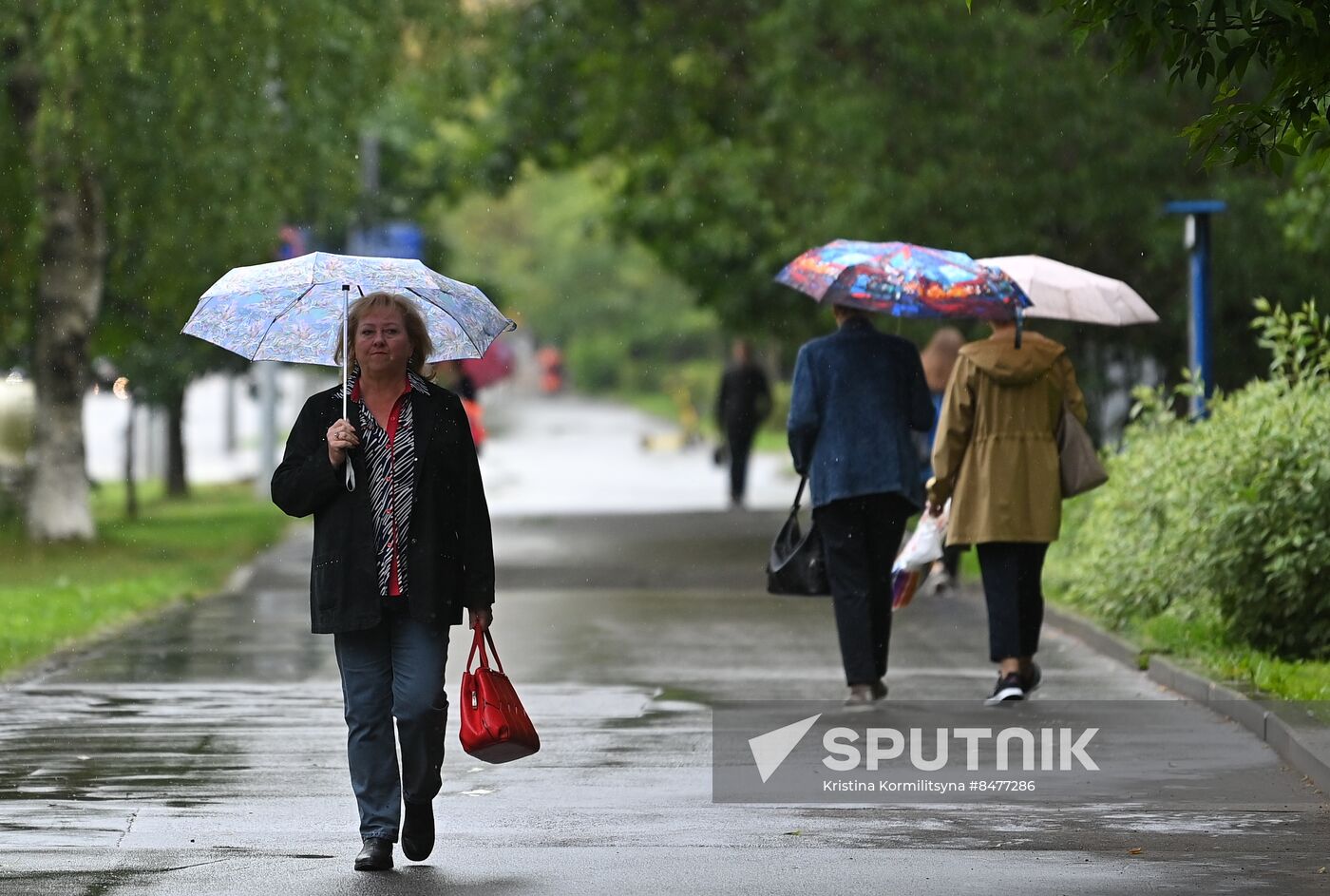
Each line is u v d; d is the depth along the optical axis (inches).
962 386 998.4
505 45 2773.1
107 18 1756.9
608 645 1246.3
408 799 642.2
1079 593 1302.9
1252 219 1839.3
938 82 1951.3
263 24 1897.1
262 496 2839.6
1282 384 1149.7
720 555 1835.6
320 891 607.5
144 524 2348.7
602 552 1866.4
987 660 1165.7
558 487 2918.3
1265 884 617.9
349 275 651.5
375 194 2785.4
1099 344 1999.3
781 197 2274.9
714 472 3316.9
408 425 637.3
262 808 744.3
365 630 635.5
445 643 639.8
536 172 3144.7
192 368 2362.2
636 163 2805.1
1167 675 1053.2
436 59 2632.9
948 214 1926.7
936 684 1067.9
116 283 2076.8
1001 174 1915.6
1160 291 1966.0
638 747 879.1
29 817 726.5
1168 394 1967.3
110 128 1854.1
